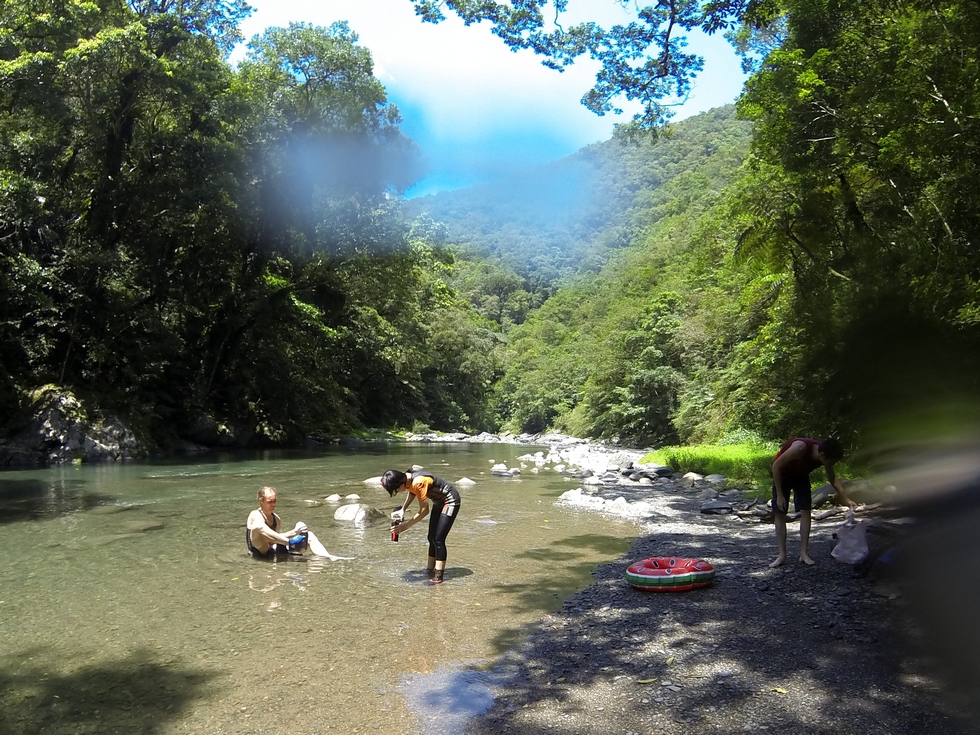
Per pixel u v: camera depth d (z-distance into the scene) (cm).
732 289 2777
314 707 363
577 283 9406
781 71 1266
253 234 2580
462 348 5638
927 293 963
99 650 447
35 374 2034
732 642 440
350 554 736
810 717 331
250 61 2648
